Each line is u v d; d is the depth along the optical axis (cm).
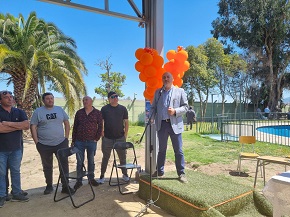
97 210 345
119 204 365
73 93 1096
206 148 815
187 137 1095
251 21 2388
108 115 458
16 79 1052
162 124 375
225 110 2470
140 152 770
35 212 338
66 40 1128
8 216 325
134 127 1602
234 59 2448
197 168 572
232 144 880
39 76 1096
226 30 2531
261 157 426
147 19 445
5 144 354
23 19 993
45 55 939
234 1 2473
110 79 1966
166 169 554
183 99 376
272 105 2502
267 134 1109
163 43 445
